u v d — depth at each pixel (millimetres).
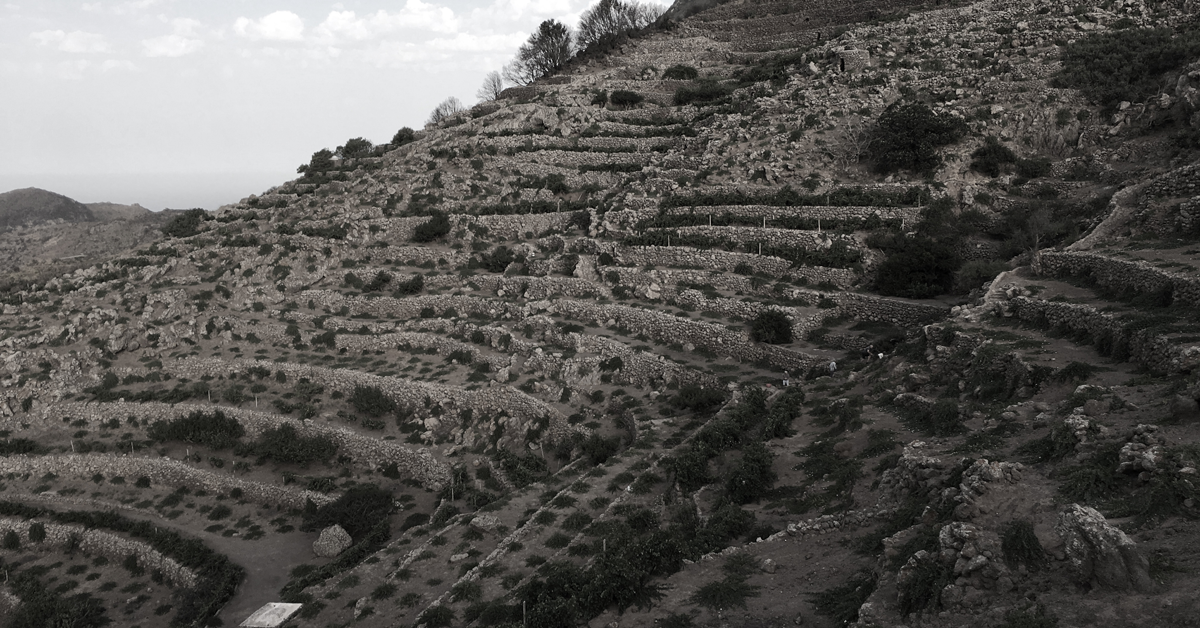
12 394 88125
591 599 33406
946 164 76438
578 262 83625
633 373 67375
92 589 65188
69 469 80312
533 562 44156
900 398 45156
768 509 38875
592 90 130625
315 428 76750
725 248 77500
